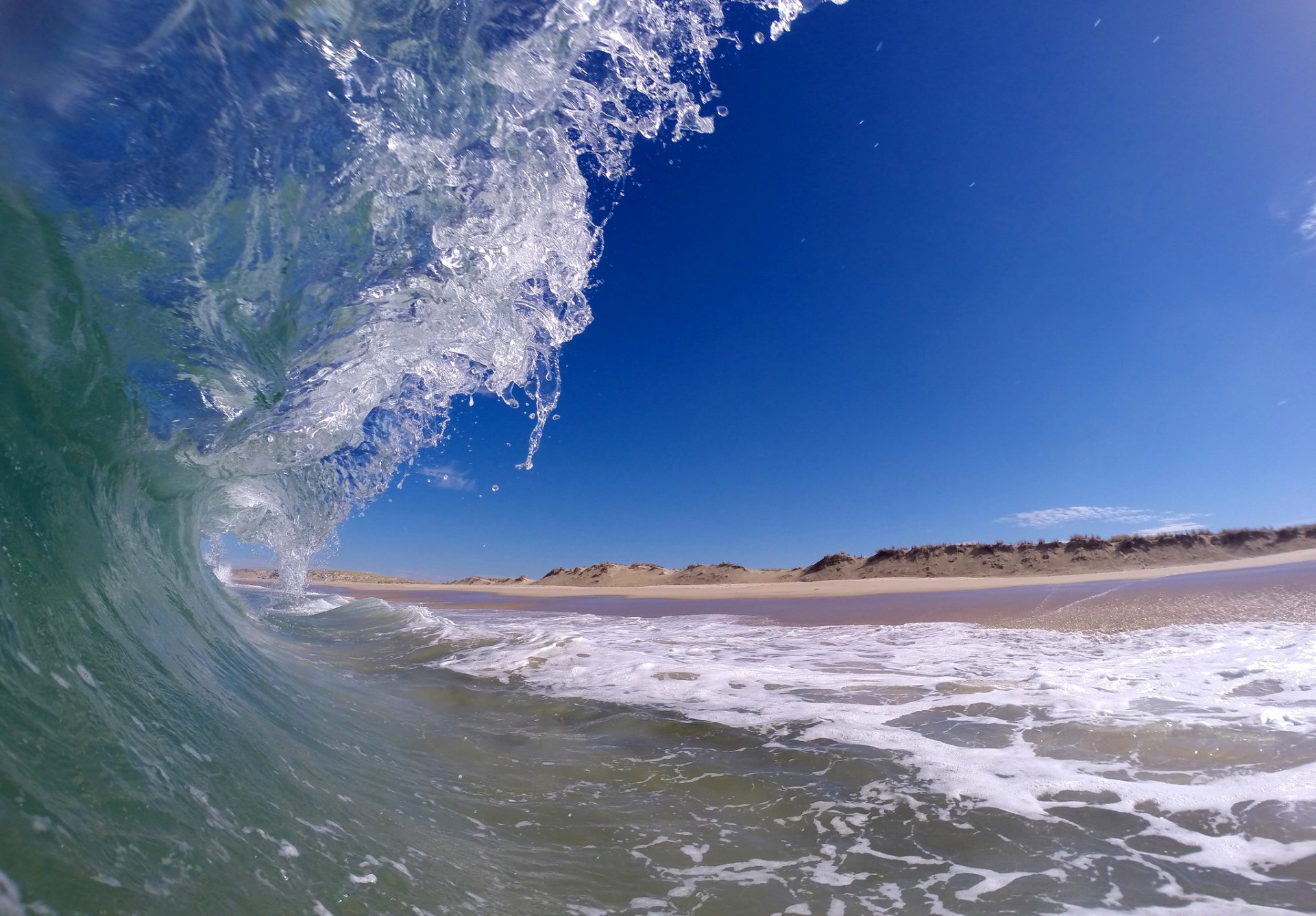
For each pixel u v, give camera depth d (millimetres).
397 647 9031
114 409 3326
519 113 3924
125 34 2590
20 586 2588
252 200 3166
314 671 6262
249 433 4508
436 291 4340
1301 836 3328
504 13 3467
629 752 4750
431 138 3594
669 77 4180
